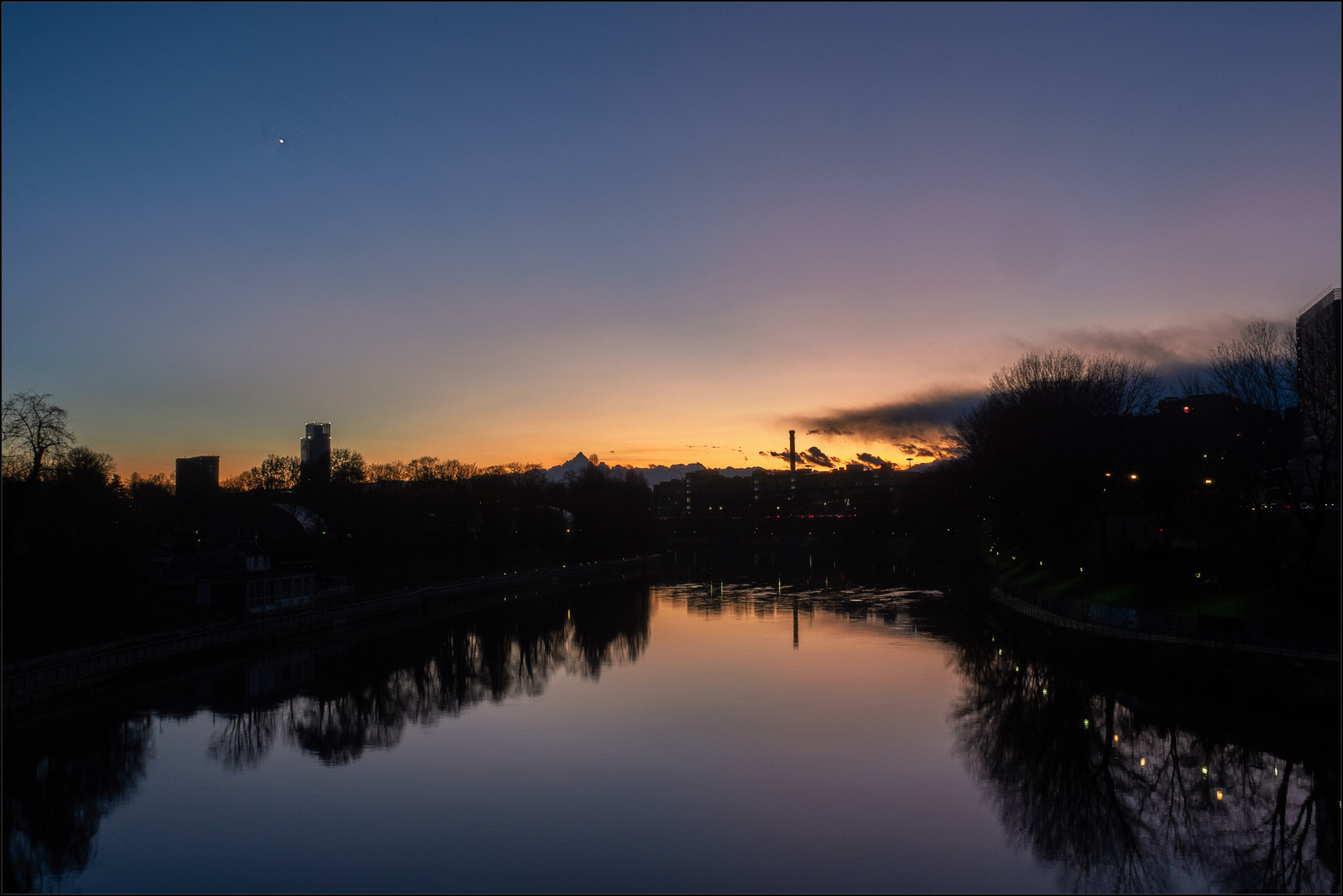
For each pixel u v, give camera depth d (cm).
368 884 4144
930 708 7031
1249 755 5831
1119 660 7288
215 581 10688
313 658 9844
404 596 13650
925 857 4381
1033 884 4100
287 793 5334
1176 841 4559
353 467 18750
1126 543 11000
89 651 7888
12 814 5053
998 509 14612
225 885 4153
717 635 10888
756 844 4509
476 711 7231
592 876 4188
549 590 17138
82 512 8662
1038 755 5812
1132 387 12331
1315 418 7169
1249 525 9250
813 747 6034
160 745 6378
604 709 7200
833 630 11006
